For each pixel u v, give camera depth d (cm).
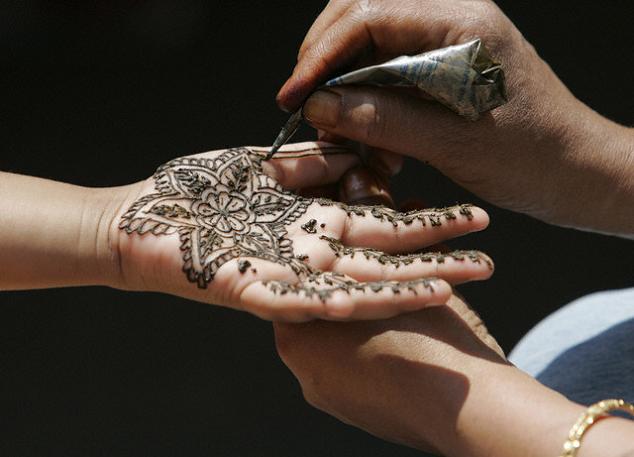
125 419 195
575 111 138
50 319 220
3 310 222
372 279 131
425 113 136
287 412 196
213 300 132
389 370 130
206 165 135
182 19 299
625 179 139
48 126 269
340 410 133
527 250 228
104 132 265
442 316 132
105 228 133
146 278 133
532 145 137
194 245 132
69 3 297
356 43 136
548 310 213
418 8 135
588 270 222
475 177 138
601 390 137
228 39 295
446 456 129
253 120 264
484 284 221
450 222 134
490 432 127
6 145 262
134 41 295
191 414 195
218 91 276
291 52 287
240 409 196
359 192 138
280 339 133
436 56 134
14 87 284
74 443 190
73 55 292
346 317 127
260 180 135
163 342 212
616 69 268
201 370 205
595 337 141
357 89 135
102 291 227
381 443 190
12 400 200
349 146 139
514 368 129
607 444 124
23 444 190
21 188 134
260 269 130
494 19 136
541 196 139
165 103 274
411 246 134
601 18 287
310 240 133
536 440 125
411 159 248
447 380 129
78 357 209
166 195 134
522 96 136
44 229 133
